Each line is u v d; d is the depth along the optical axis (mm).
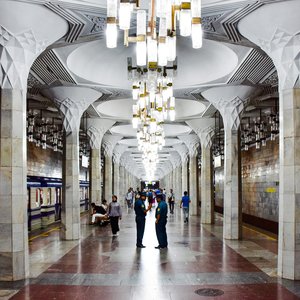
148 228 19391
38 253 12211
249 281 8609
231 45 10734
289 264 8867
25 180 9219
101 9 8320
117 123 24391
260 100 17062
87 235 16750
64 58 11547
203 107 20375
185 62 14172
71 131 15773
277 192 19672
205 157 22641
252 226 21906
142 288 8047
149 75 10836
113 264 10422
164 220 13242
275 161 20297
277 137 19953
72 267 10070
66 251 12562
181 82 14664
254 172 24547
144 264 10414
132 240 15117
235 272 9453
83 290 7914
